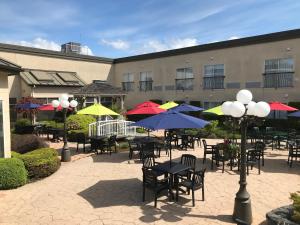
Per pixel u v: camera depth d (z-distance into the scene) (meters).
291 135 16.72
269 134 16.91
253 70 23.56
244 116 7.03
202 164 12.74
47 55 29.64
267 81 22.72
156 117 8.88
